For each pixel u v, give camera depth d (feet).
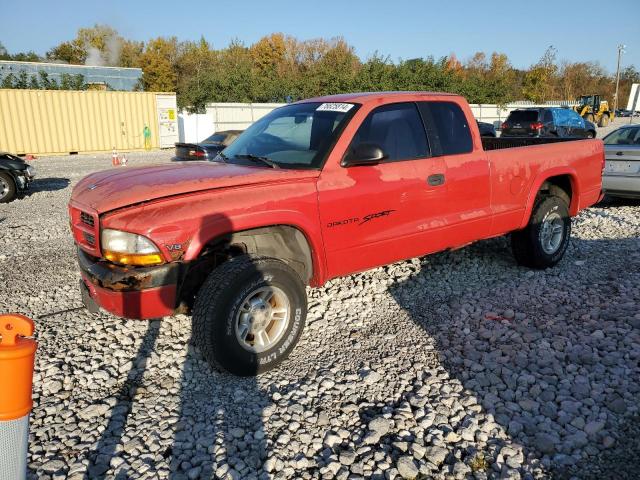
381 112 14.24
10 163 37.55
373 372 11.82
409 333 13.99
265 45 219.82
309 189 12.49
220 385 11.62
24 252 23.04
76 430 10.05
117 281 10.60
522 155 17.34
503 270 19.07
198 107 126.41
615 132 34.45
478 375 11.65
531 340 13.30
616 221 26.61
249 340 11.85
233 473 8.73
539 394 10.94
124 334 14.15
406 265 19.44
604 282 17.54
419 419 10.16
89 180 13.20
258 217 11.63
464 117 16.08
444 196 15.20
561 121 73.61
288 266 11.96
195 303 11.15
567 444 9.37
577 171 19.30
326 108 14.53
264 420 10.21
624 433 9.70
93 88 117.29
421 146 14.92
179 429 10.05
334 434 9.74
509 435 9.70
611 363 12.03
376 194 13.64
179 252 10.77
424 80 121.60
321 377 11.76
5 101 73.72
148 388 11.55
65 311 15.80
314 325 14.58
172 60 216.95
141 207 10.85
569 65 202.28
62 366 12.43
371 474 8.76
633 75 212.64
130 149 86.02
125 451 9.45
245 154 14.57
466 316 14.93
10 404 4.81
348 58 127.75
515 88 179.52
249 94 128.77
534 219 18.12
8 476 4.95
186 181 11.62
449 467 8.89
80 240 12.07
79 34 234.58
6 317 4.74
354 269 13.89
